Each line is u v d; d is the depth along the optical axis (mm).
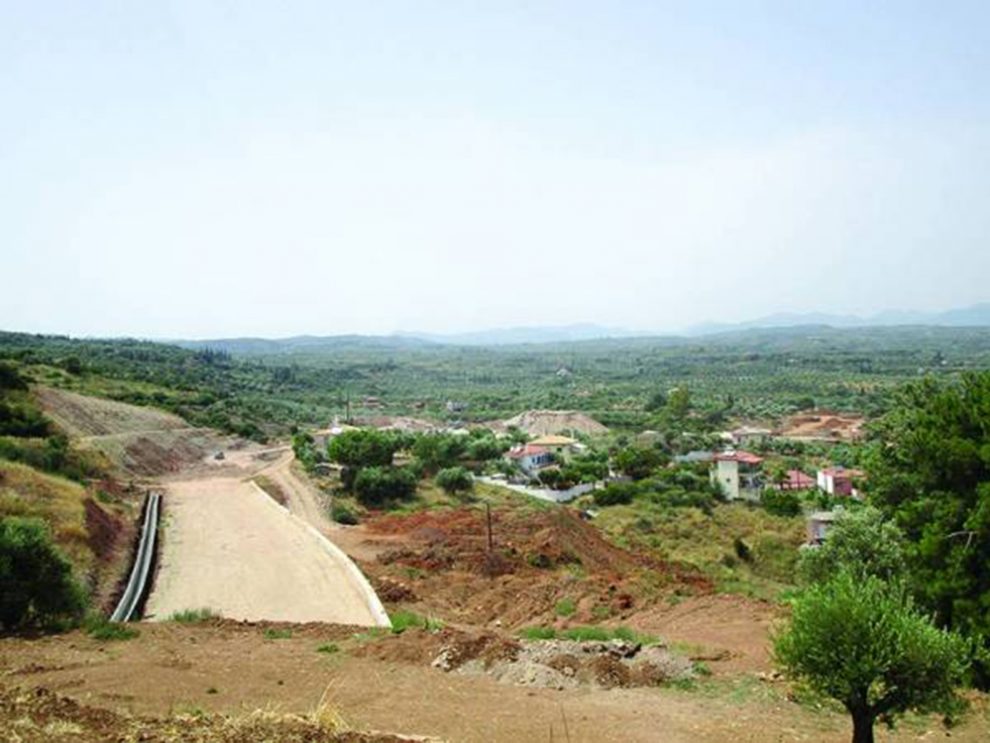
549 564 40438
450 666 16750
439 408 173375
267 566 37344
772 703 14781
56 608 20656
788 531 56312
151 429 90000
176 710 12570
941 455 20453
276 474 74500
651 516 61188
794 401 176750
